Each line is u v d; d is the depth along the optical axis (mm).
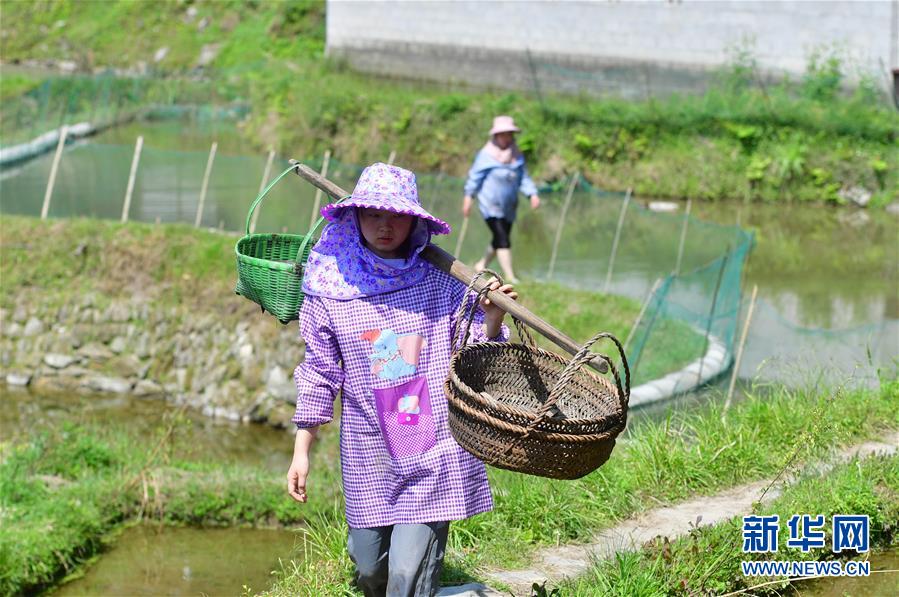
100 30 32906
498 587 4770
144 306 13430
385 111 21938
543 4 23328
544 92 23422
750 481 6242
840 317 12914
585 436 3496
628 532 5559
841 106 20781
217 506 9062
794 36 21547
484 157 12070
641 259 15562
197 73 29969
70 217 15438
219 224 16203
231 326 13062
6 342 13609
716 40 22016
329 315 3893
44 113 25031
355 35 25922
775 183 20078
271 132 23391
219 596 7680
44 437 10398
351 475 4004
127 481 9367
